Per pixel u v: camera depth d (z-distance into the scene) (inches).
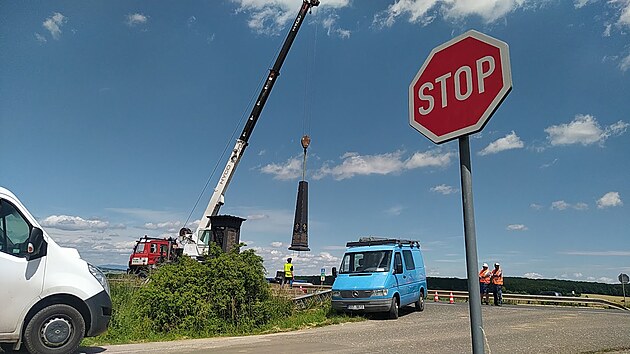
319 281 1168.2
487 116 93.5
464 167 97.3
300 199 1018.7
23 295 303.4
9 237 312.5
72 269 324.2
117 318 466.0
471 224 94.4
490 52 95.4
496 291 894.4
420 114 107.4
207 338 455.8
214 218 946.1
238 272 536.7
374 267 653.3
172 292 500.7
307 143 1043.3
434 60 106.3
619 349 345.1
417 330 493.4
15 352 323.9
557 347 355.3
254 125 1148.5
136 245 1224.2
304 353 349.7
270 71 1146.7
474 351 90.3
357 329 517.7
